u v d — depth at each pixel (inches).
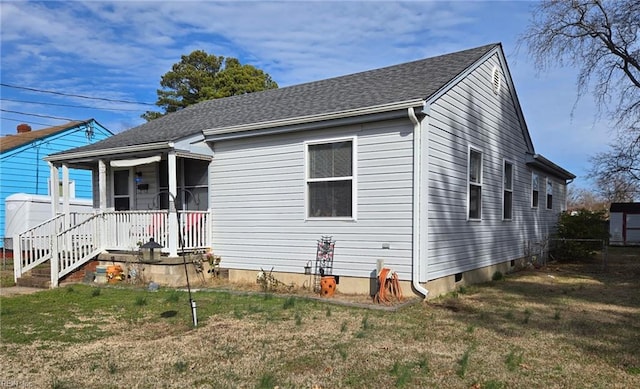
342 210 329.7
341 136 328.5
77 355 187.8
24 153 698.8
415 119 293.1
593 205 1929.1
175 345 200.4
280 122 345.1
